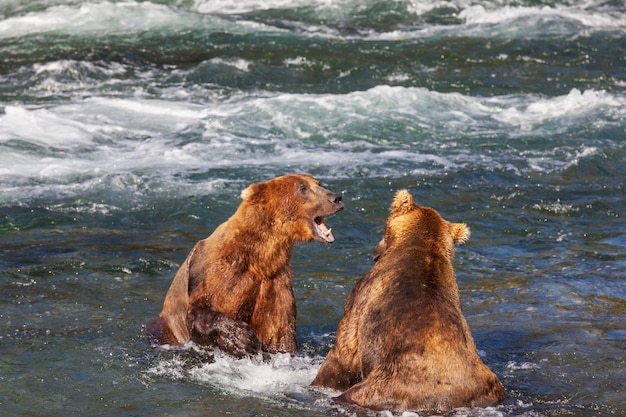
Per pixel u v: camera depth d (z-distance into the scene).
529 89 23.83
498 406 8.12
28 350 10.17
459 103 22.14
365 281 8.84
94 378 9.51
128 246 13.88
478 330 11.04
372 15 30.69
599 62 26.05
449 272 8.66
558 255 13.85
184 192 16.14
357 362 8.62
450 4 31.33
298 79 24.06
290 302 10.46
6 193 15.88
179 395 9.11
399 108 21.34
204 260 10.36
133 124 20.00
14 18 28.61
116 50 25.77
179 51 25.95
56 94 22.19
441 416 7.77
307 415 8.52
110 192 16.08
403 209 9.23
